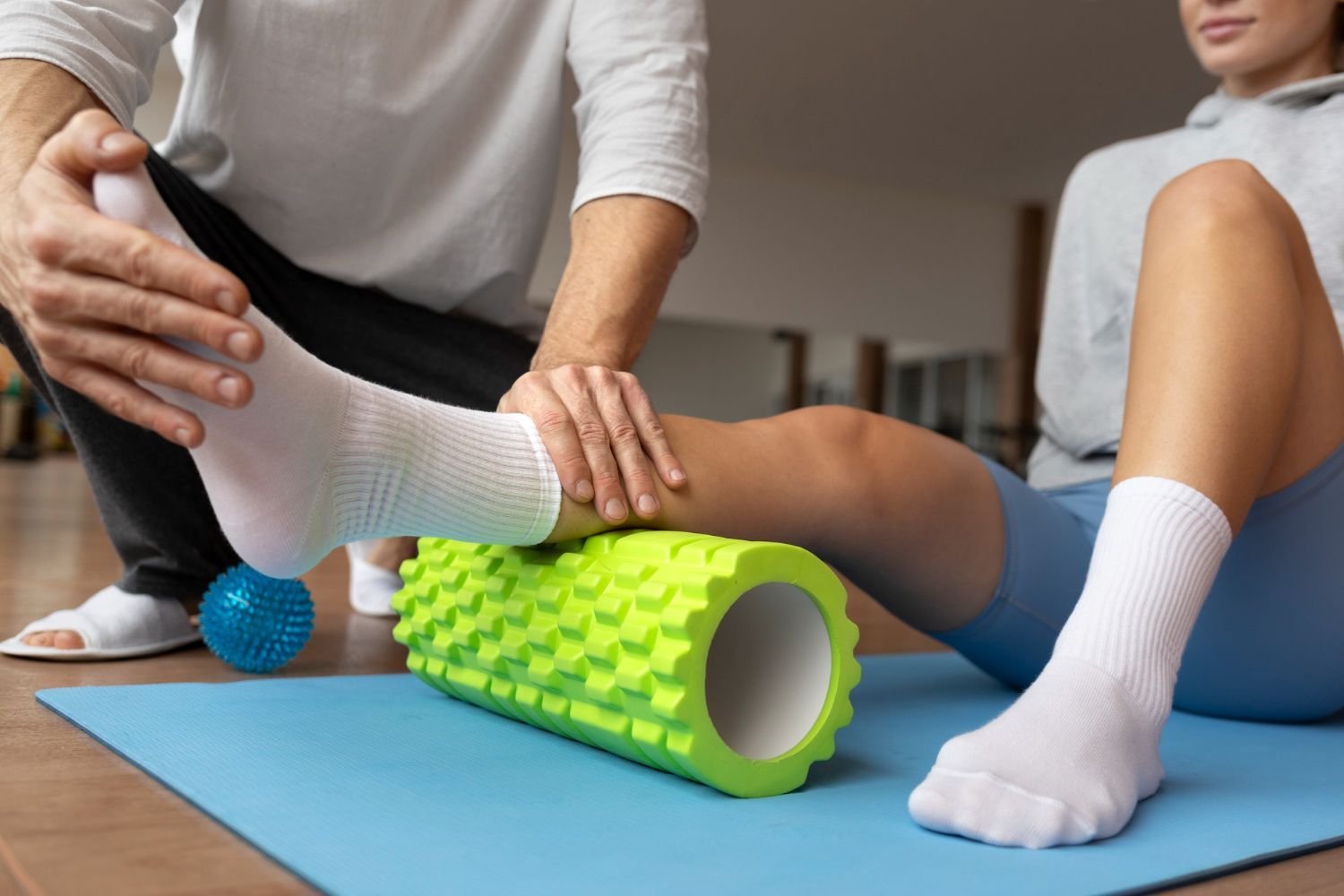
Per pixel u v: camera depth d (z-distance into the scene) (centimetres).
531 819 68
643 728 75
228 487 70
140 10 100
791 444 92
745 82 684
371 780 75
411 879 57
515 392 88
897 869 62
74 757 78
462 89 133
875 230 891
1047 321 135
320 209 131
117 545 122
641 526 86
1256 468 80
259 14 118
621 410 85
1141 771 74
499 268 141
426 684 104
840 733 98
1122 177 131
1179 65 632
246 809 67
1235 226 85
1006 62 639
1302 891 63
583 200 116
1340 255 115
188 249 60
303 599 116
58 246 55
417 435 75
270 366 65
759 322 854
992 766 68
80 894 54
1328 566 96
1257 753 95
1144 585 75
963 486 101
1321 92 121
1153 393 81
